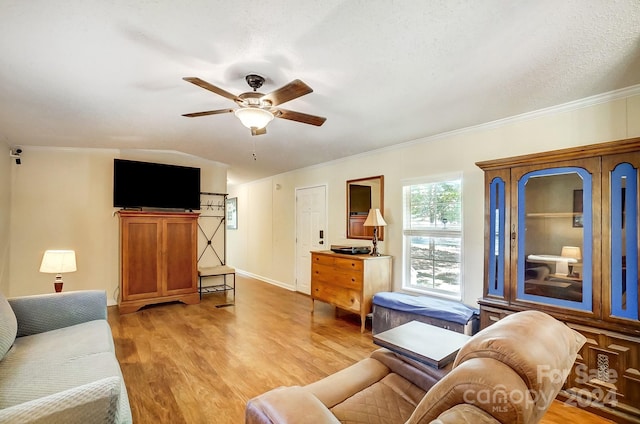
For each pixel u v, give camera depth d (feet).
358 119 9.94
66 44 5.89
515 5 4.68
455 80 7.22
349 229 15.21
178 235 15.19
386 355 5.61
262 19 5.14
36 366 5.66
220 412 6.70
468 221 10.61
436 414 2.90
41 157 13.99
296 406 3.21
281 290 18.83
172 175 15.84
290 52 6.14
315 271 14.12
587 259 6.92
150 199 15.19
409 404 4.59
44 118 10.17
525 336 3.02
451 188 11.19
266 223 21.84
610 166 6.64
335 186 16.15
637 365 6.23
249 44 5.88
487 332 3.25
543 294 7.62
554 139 8.73
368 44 5.83
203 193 17.71
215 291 18.20
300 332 11.59
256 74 7.04
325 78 7.19
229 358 9.33
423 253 12.05
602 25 5.11
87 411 3.22
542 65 6.47
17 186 13.51
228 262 27.20
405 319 10.43
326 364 8.99
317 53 6.16
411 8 4.82
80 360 5.93
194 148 14.96
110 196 15.10
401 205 12.80
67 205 14.35
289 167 18.38
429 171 11.81
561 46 5.76
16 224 13.44
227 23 5.25
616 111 7.72
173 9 4.91
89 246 14.67
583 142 8.22
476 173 10.43
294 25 5.30
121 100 8.66
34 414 3.00
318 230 17.20
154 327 12.03
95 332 7.36
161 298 14.64
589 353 6.80
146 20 5.19
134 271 14.06
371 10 4.88
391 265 12.96
